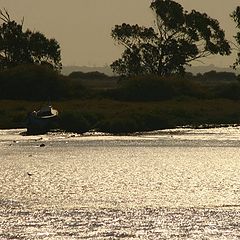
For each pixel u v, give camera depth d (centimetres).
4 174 12681
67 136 19650
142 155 15625
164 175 12706
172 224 8631
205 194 10588
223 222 8712
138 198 10256
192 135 19825
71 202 9956
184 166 13888
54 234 8206
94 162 14412
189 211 9281
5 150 16488
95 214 9125
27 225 8594
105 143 18000
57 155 15550
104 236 8138
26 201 10019
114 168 13575
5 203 9856
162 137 19400
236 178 12344
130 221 8762
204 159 15000
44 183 11694
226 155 15688
